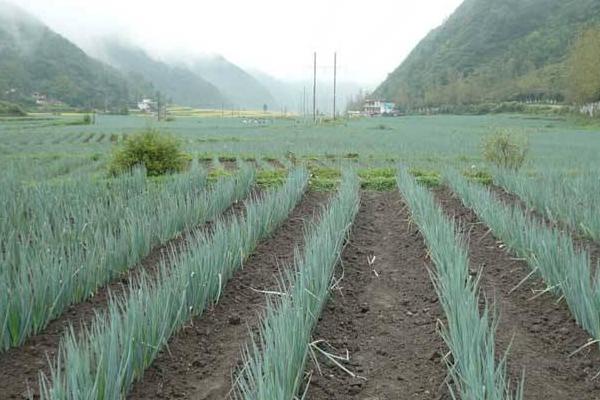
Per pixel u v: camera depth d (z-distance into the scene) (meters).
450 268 4.77
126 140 14.98
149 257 6.82
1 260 5.06
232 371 4.01
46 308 4.73
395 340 4.65
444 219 6.89
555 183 10.45
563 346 4.44
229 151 23.02
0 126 56.06
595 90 53.62
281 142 28.56
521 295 5.55
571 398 3.72
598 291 4.29
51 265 4.89
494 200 8.73
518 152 15.21
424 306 5.36
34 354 4.29
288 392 3.21
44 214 7.57
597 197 8.78
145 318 3.92
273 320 3.68
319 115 94.50
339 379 3.97
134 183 10.75
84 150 25.67
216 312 5.14
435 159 19.75
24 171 16.14
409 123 61.12
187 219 7.93
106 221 7.30
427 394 3.79
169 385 3.88
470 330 3.54
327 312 5.07
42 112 105.94
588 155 20.86
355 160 20.14
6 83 115.12
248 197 11.35
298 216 9.52
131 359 3.60
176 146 15.19
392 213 10.17
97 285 5.52
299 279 4.63
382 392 3.83
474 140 30.09
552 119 60.97
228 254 5.71
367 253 7.37
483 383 3.30
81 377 3.06
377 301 5.59
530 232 6.08
